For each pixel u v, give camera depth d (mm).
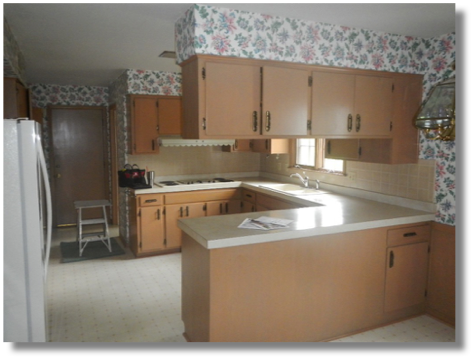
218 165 5828
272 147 4930
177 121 5078
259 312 2580
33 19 2748
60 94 6109
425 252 3246
